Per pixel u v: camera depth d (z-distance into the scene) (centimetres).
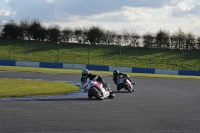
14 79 3619
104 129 1299
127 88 2848
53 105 1923
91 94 2291
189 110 1905
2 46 9475
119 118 1554
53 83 3281
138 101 2256
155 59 8881
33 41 10462
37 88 2750
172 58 9012
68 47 9881
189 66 8312
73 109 1791
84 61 8369
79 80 3944
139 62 8525
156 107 1981
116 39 10494
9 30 10625
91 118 1529
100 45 10375
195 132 1301
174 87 3541
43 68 6419
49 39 10694
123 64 8219
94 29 10512
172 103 2205
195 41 10012
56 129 1273
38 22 10719
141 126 1380
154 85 3684
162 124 1438
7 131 1217
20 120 1428
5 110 1683
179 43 10131
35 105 1898
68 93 2603
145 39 10344
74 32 10631
